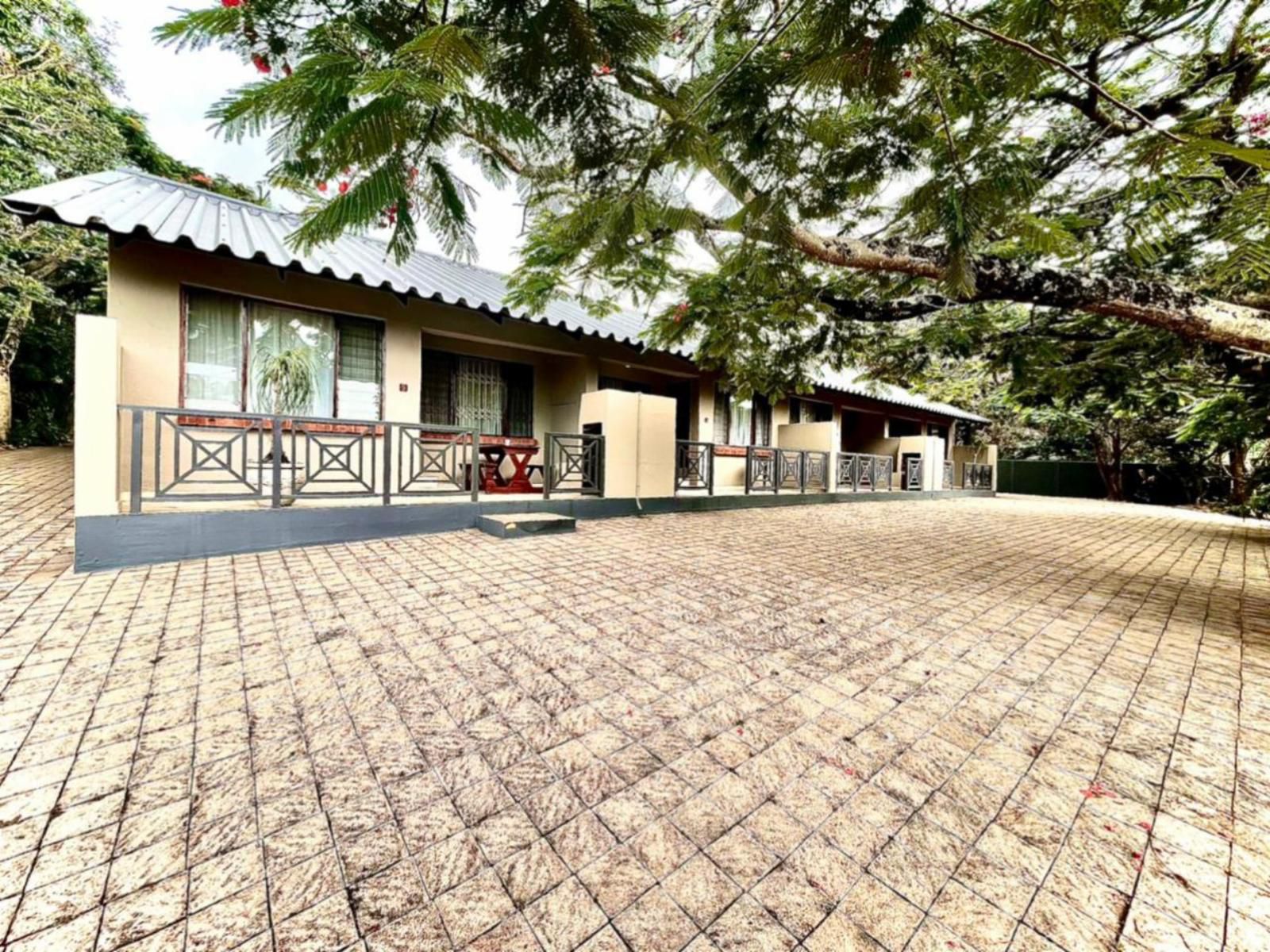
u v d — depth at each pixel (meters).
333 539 4.92
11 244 9.73
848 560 5.27
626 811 1.71
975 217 2.20
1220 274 1.77
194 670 2.54
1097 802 1.79
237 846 1.53
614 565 4.64
